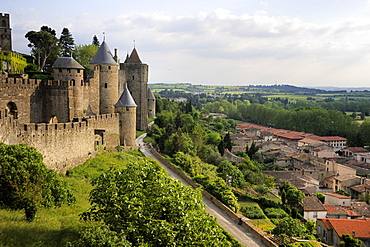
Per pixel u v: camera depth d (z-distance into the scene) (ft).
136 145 257.75
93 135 168.04
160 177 76.43
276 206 191.11
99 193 72.74
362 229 191.31
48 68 312.50
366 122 527.40
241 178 234.99
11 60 263.90
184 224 65.87
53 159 133.08
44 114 187.73
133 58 328.90
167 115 383.04
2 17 352.08
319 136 574.15
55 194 86.84
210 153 319.88
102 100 234.58
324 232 197.26
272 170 355.15
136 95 322.96
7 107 158.40
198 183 187.62
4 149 83.15
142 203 67.51
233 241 118.32
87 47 368.27
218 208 157.99
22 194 78.79
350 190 303.89
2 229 71.26
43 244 69.46
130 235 64.39
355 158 446.60
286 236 139.33
